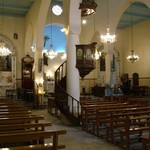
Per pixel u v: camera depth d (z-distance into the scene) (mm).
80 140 7781
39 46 17078
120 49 25625
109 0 17000
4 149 3256
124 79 23984
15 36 20656
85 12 11102
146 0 14047
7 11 20125
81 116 10039
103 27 17891
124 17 22188
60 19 21188
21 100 19047
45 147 3580
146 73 22859
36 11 16859
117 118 7957
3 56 20594
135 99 14008
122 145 6824
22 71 20859
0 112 7207
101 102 11398
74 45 11180
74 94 10977
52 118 12773
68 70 11148
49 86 23578
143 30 23234
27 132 4086
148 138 5387
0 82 20328
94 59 11102
